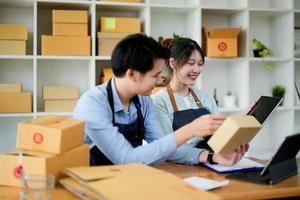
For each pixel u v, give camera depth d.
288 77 3.69
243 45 3.54
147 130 1.91
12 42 3.05
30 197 1.16
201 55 2.31
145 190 1.11
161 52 1.62
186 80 2.31
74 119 1.50
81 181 1.21
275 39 3.88
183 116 2.25
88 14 3.38
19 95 3.06
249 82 3.75
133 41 1.61
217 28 3.56
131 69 1.61
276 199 1.46
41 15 3.40
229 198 1.26
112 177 1.23
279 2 3.79
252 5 3.87
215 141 1.45
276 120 3.90
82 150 1.43
